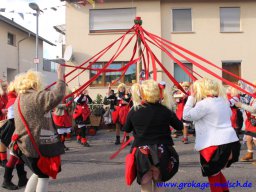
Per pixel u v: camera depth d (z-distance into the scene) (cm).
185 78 1460
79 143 897
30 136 334
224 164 360
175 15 1497
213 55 1481
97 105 1162
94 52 1473
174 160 328
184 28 1497
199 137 368
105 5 1473
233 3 1488
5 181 477
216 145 354
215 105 364
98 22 1483
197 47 1482
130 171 326
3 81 633
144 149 318
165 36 1486
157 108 330
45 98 332
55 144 348
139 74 648
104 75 1459
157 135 323
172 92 961
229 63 1490
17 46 2112
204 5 1488
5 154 596
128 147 839
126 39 1458
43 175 342
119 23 1475
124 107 861
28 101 338
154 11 1470
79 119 851
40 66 2486
